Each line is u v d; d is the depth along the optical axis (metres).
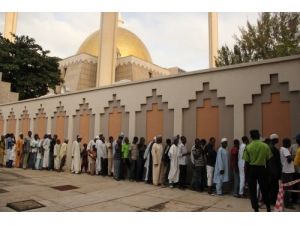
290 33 18.52
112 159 12.48
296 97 8.52
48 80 30.28
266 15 19.81
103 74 26.56
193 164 9.61
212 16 34.25
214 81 10.17
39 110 18.19
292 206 7.23
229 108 9.78
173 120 11.17
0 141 16.03
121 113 13.22
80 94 15.41
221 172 8.81
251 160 6.50
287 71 8.67
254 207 6.36
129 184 10.44
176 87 11.19
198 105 10.54
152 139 11.73
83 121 15.05
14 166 16.08
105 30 27.11
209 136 10.13
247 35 20.56
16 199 7.48
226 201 7.91
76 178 11.69
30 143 15.09
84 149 13.70
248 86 9.38
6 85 23.59
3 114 21.62
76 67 38.59
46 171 14.09
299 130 8.36
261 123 9.05
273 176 7.06
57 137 15.64
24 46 30.33
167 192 9.04
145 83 12.30
